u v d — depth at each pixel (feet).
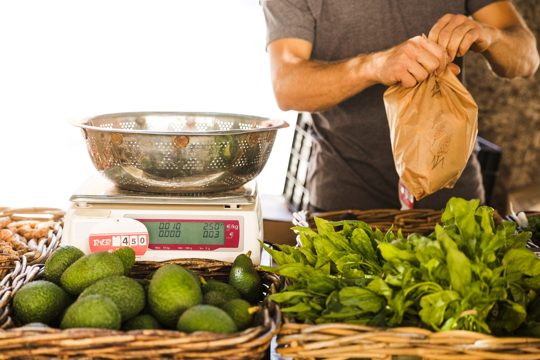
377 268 3.52
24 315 3.32
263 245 3.87
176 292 3.21
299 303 3.24
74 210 4.11
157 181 4.07
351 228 3.86
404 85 4.74
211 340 2.85
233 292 3.56
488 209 3.62
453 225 3.45
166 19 13.83
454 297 3.01
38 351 2.86
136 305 3.27
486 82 10.36
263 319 3.13
